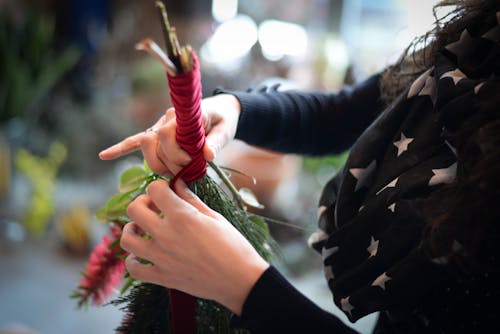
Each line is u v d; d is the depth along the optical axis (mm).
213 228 557
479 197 528
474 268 535
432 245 549
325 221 705
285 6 2199
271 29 2186
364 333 1305
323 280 1568
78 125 2117
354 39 2100
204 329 669
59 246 1792
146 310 681
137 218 574
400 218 592
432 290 578
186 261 557
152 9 2443
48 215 1832
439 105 598
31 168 1800
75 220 1766
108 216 698
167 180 648
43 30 2057
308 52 2117
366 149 656
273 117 773
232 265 548
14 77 1909
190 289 572
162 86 2145
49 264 1711
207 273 554
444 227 544
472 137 547
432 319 588
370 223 619
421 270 564
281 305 544
